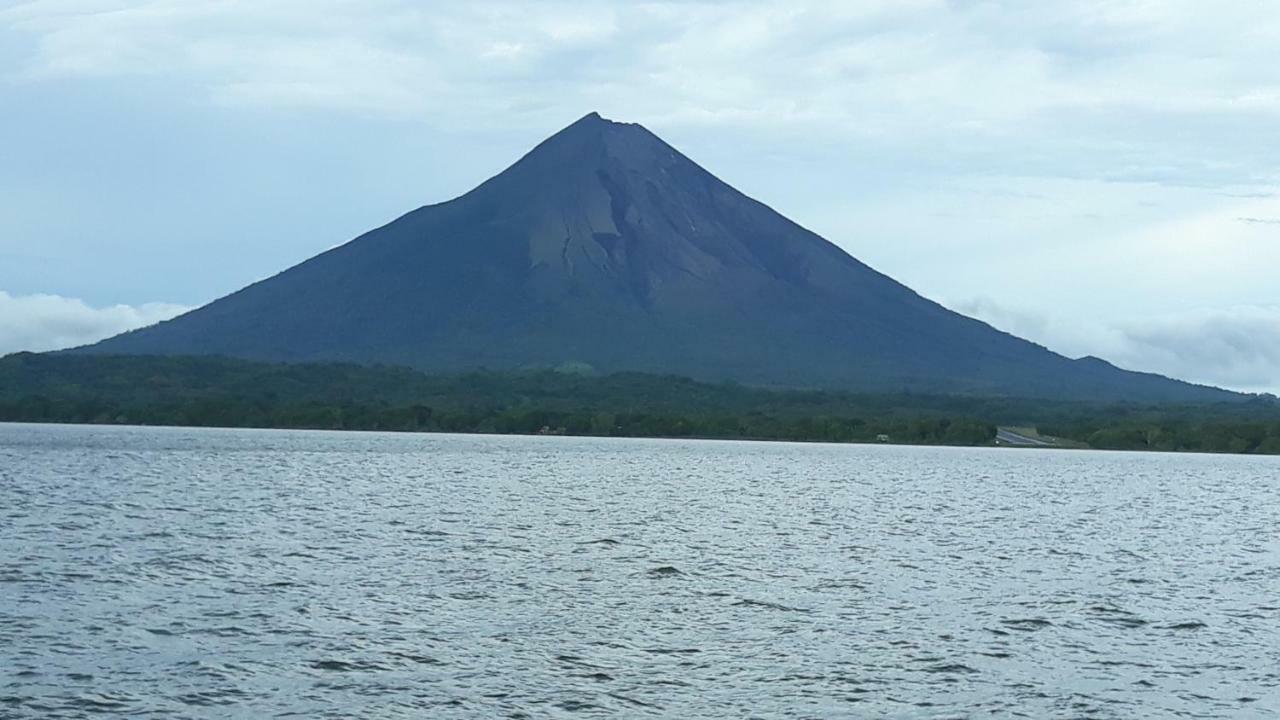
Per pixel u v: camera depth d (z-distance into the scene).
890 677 39.06
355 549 64.44
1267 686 39.19
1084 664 41.53
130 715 33.31
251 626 43.69
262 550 63.00
